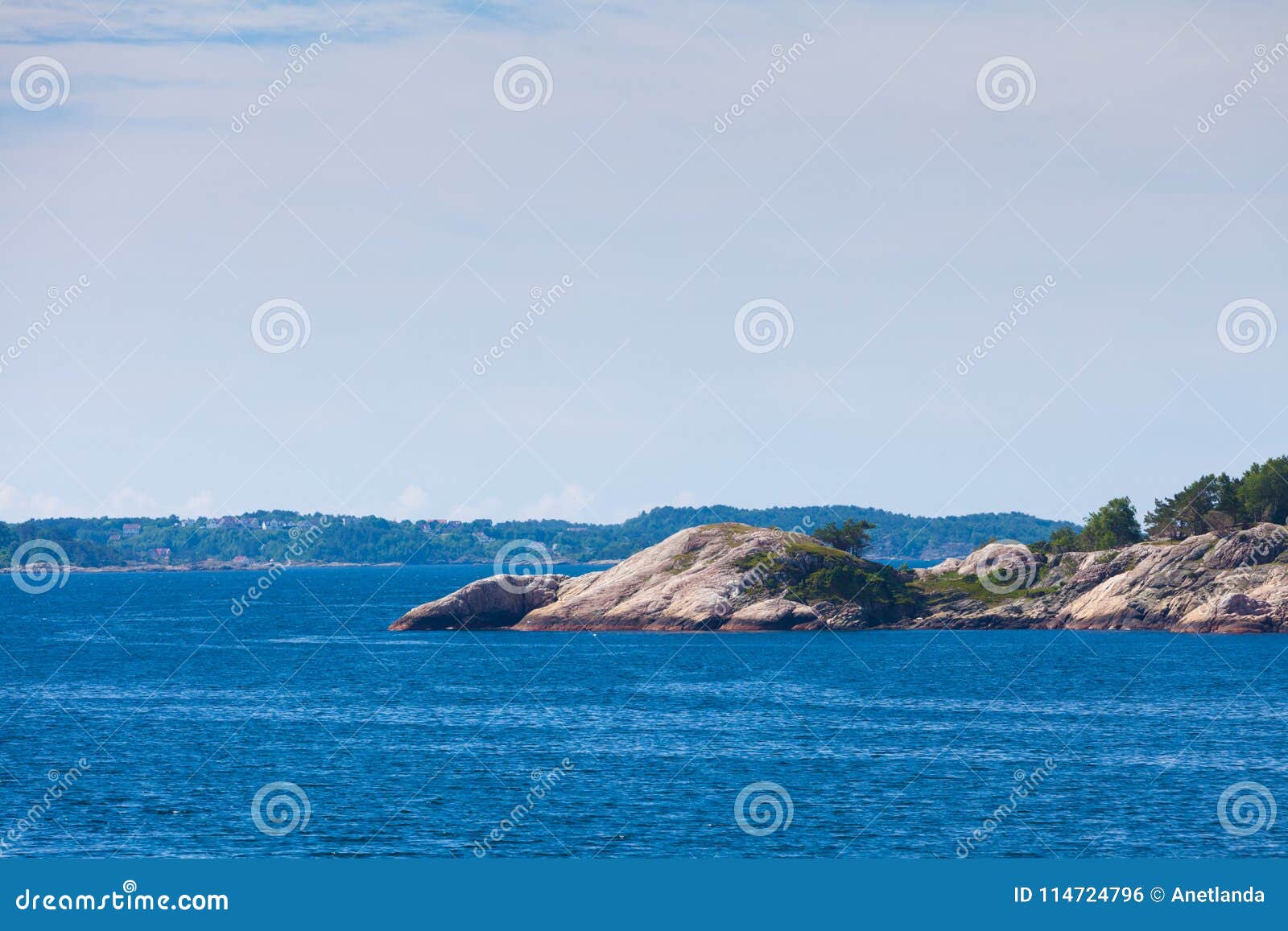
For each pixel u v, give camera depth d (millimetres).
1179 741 73188
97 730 80125
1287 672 109000
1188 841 50688
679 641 139000
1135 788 59969
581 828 52938
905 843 50438
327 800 58281
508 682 105312
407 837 51906
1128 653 126250
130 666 123000
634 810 55812
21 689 104562
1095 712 85625
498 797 58438
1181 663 116688
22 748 73250
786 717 83625
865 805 56531
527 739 74938
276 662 125062
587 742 73562
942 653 126688
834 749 70500
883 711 86250
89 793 60406
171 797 59281
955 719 82312
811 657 123312
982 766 65250
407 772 64375
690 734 76562
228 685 106125
